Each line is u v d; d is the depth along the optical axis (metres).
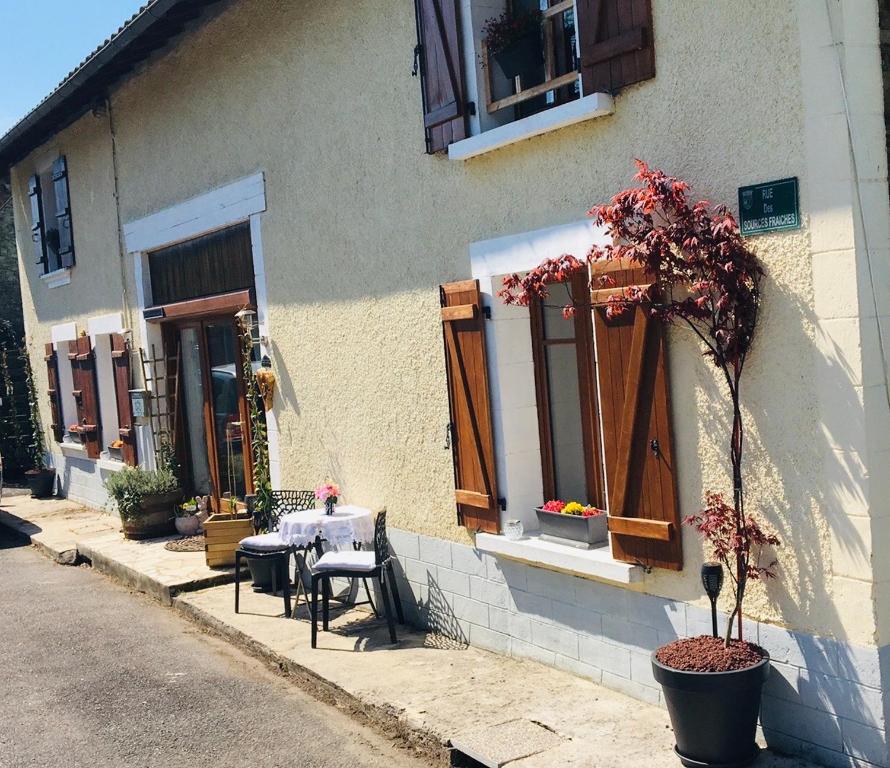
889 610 3.71
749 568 3.98
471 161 5.40
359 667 5.47
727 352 3.95
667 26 4.25
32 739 4.97
